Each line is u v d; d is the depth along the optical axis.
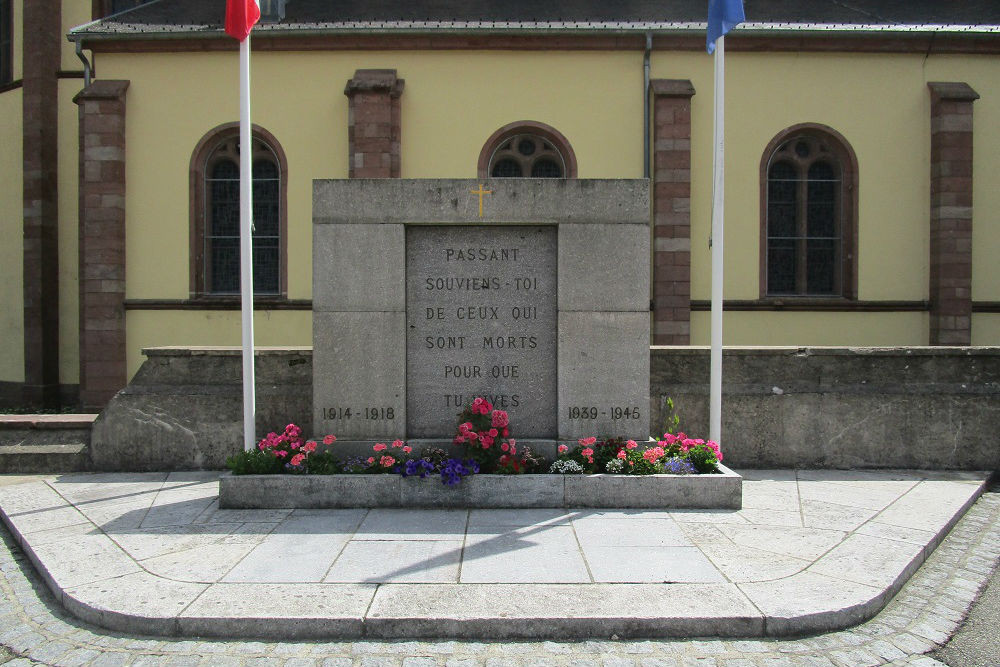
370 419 6.63
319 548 5.10
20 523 5.79
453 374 6.77
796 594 4.29
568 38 14.51
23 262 16.08
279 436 6.75
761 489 6.93
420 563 4.78
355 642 3.91
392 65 14.63
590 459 6.35
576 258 6.62
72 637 4.00
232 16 6.91
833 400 7.92
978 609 4.39
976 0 16.56
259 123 14.67
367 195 6.59
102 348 14.30
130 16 15.26
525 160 15.06
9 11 16.42
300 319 14.59
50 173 16.03
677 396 7.91
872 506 6.32
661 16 15.20
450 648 3.84
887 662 3.73
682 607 4.09
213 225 15.11
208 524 5.72
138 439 7.76
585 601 4.16
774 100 14.71
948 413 7.94
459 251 6.76
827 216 15.27
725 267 14.70
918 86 14.83
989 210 14.99
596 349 6.64
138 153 14.58
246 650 3.83
